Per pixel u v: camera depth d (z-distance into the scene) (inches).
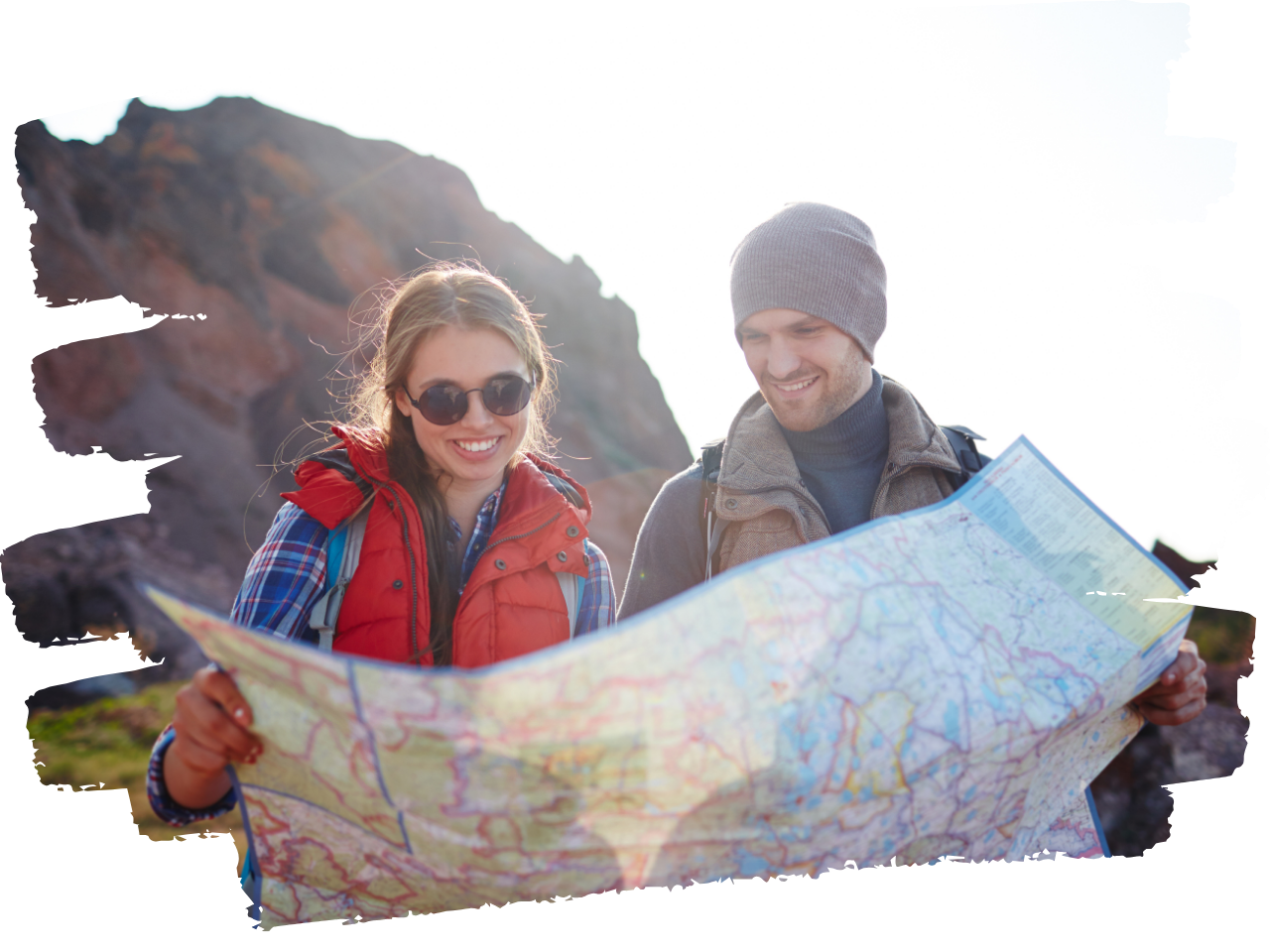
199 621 40.8
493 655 59.8
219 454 725.3
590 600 66.6
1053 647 51.8
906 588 50.3
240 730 43.3
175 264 811.4
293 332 918.4
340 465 61.7
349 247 1080.8
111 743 216.4
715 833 44.0
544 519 64.2
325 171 1125.7
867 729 45.3
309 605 57.5
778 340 67.2
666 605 42.7
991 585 53.1
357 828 44.8
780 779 43.6
